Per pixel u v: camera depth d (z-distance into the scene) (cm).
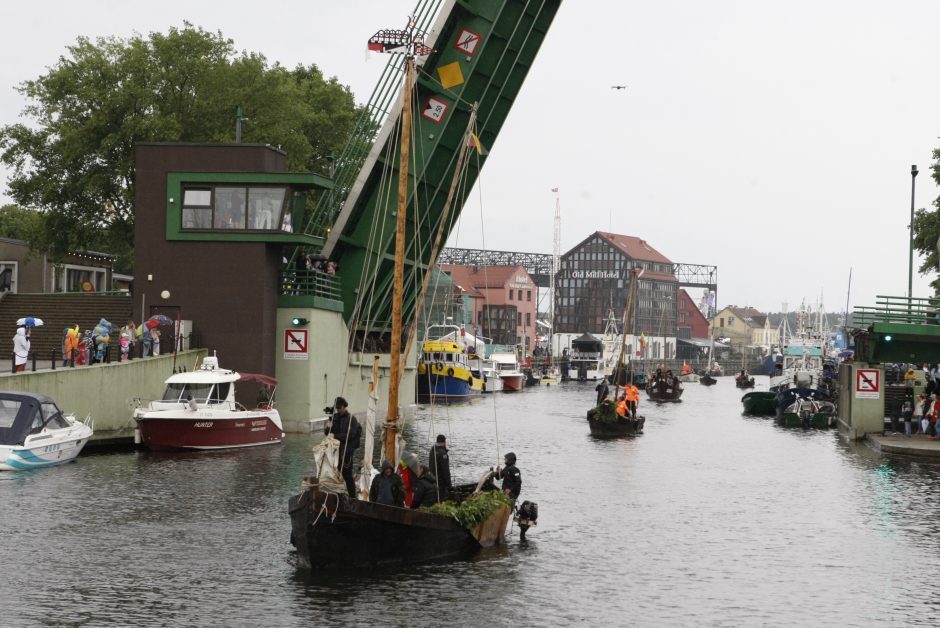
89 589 2705
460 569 3020
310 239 6372
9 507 3709
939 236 8462
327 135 9594
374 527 2909
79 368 5141
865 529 3766
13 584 2736
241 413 5462
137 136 8062
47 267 9488
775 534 3659
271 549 3148
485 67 6406
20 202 8325
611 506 4197
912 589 2917
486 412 9862
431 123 6500
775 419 9869
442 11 6228
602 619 2569
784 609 2700
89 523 3475
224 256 6262
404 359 3525
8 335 6825
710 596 2812
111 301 6994
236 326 6259
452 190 4275
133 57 8156
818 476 5222
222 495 4016
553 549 3331
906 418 6944
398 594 2714
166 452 5272
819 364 12225
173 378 5459
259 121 8350
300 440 5938
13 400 4609
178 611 2525
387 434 3400
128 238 8356
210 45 8438
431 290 11788
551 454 6075
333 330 6844
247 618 2483
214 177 6259
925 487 4844
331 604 2603
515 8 6253
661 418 9894
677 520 3903
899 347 6994
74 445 4828
